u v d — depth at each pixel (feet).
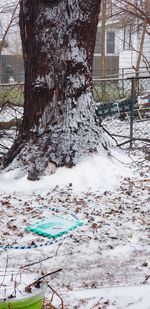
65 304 9.91
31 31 21.84
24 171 20.86
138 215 16.37
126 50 84.58
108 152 22.22
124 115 42.98
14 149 22.38
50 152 20.99
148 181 20.53
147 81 53.47
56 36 21.30
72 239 14.28
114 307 9.75
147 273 11.94
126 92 49.16
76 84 21.44
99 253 13.29
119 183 20.18
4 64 98.78
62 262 12.69
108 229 15.07
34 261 12.75
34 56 21.63
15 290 7.14
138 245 13.85
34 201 18.08
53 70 21.36
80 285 11.24
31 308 7.06
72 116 21.38
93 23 21.67
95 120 22.40
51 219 15.97
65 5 21.25
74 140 21.15
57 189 19.44
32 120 21.83
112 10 75.00
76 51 21.35
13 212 16.83
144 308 9.59
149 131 36.88
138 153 26.86
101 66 62.69
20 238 14.40
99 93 48.80
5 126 33.88
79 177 20.08
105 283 11.36
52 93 21.43
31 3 21.74
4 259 12.85
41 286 7.58
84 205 17.47
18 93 37.88
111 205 17.44
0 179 20.71
